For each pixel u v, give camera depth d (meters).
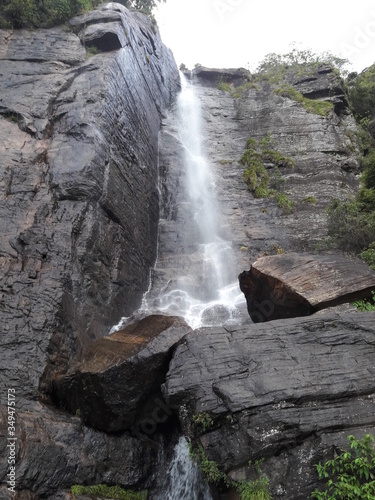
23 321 7.31
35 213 9.10
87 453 6.21
